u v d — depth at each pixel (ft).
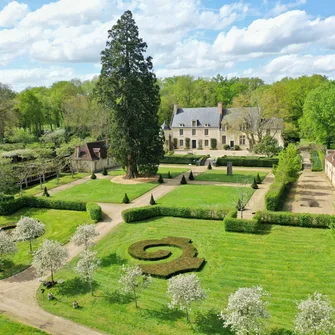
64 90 388.37
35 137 333.42
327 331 50.49
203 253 90.74
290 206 128.77
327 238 95.81
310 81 319.88
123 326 62.39
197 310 66.08
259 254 88.48
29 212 131.75
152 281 76.59
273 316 63.00
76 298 72.49
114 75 165.89
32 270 86.38
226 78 456.04
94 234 89.92
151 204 132.98
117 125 168.66
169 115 360.48
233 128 256.52
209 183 171.83
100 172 208.03
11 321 64.03
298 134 310.45
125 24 165.89
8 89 311.68
